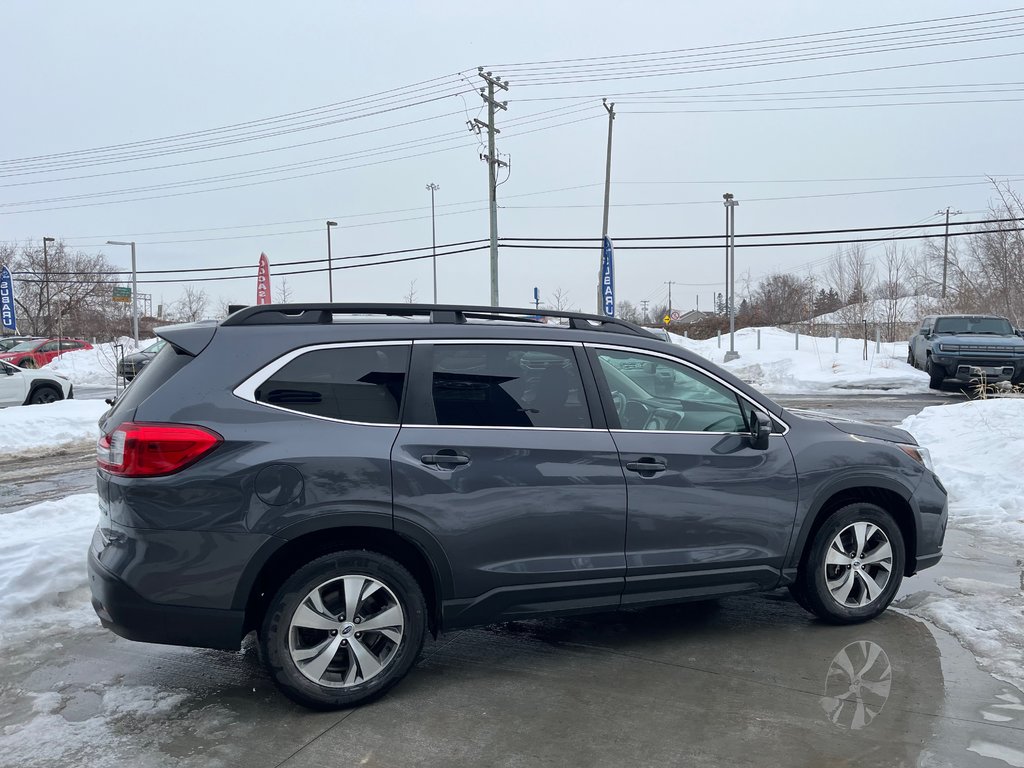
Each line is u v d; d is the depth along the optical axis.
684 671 4.05
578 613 4.04
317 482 3.51
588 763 3.18
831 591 4.56
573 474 3.92
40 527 6.57
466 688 3.87
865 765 3.13
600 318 4.36
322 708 3.59
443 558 3.71
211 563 3.43
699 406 4.40
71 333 54.44
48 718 3.55
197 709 3.65
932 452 9.65
